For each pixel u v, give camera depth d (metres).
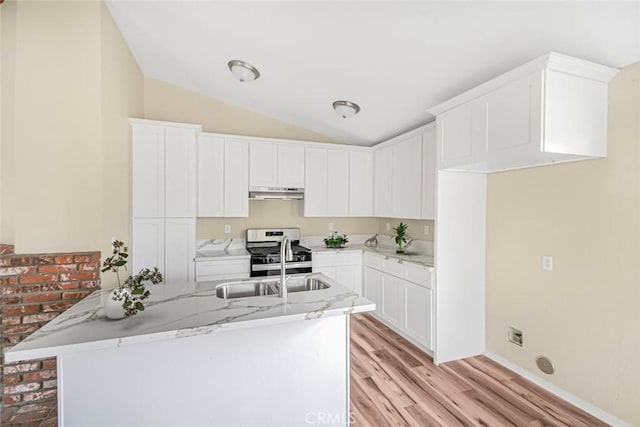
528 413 2.05
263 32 2.35
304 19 2.11
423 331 2.87
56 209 2.01
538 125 1.78
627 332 1.85
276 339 1.67
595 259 2.01
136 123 3.01
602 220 1.97
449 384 2.38
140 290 1.46
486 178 2.84
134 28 2.54
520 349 2.52
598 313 2.00
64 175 2.03
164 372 1.49
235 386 1.61
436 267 2.70
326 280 2.20
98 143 2.09
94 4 2.10
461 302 2.77
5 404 1.90
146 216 3.07
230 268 3.45
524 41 1.86
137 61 3.20
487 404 2.14
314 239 4.44
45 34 2.00
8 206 1.96
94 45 2.09
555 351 2.25
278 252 3.69
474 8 1.70
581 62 1.78
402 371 2.57
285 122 4.25
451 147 2.48
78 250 2.05
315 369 1.75
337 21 2.06
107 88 2.25
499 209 2.71
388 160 3.89
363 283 4.06
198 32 2.53
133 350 1.46
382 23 1.99
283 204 4.27
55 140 2.01
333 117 3.77
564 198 2.19
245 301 1.72
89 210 2.07
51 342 1.20
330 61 2.57
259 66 2.87
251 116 4.09
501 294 2.69
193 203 3.24
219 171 3.57
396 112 3.25
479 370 2.59
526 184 2.47
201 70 3.24
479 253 2.83
